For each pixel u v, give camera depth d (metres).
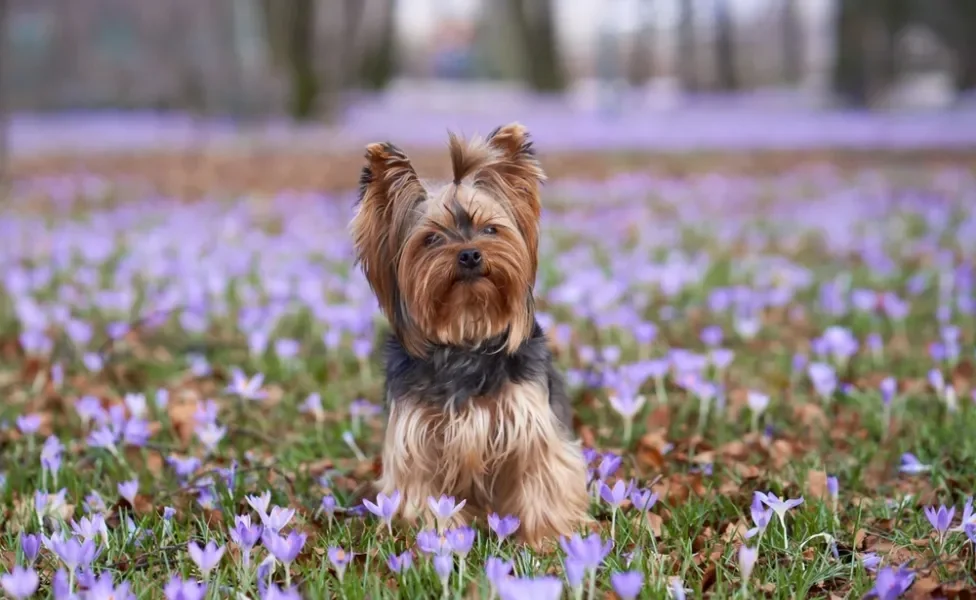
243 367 2.02
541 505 1.46
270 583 1.27
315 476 1.60
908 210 3.83
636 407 1.66
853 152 6.91
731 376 1.94
